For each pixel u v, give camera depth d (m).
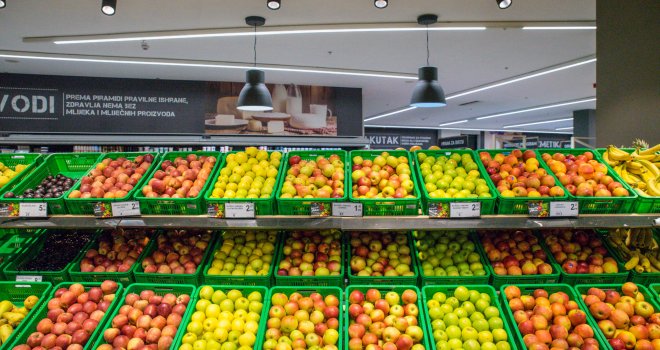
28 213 2.24
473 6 4.71
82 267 2.44
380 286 2.23
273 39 5.80
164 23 5.14
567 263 2.37
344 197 2.23
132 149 8.20
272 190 2.37
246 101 5.48
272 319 2.06
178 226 2.22
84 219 2.24
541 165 2.58
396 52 6.50
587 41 5.92
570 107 12.33
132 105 8.05
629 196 2.22
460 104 11.74
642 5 3.74
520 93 10.03
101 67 7.17
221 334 1.96
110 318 2.10
